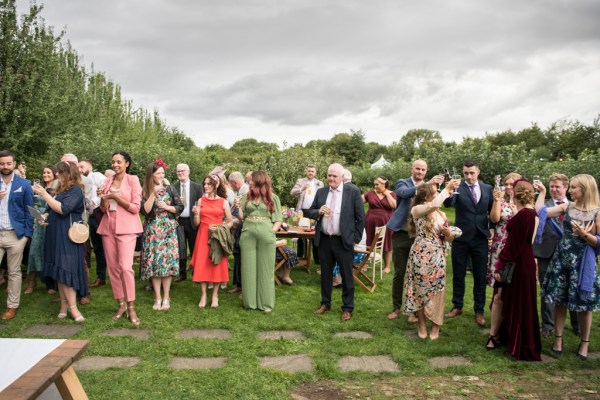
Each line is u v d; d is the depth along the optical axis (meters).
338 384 3.85
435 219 4.81
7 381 2.34
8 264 5.27
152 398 3.46
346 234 5.43
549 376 4.07
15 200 5.25
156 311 5.62
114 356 4.29
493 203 5.38
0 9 14.86
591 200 4.39
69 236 5.02
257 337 4.89
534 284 4.43
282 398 3.54
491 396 3.67
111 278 5.29
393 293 5.65
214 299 5.88
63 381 2.73
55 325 5.07
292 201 17.95
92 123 19.84
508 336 4.46
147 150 18.91
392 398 3.62
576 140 36.12
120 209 5.16
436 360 4.39
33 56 14.94
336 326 5.20
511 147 19.75
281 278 7.21
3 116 14.16
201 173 20.67
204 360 4.26
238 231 6.72
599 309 4.32
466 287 7.18
